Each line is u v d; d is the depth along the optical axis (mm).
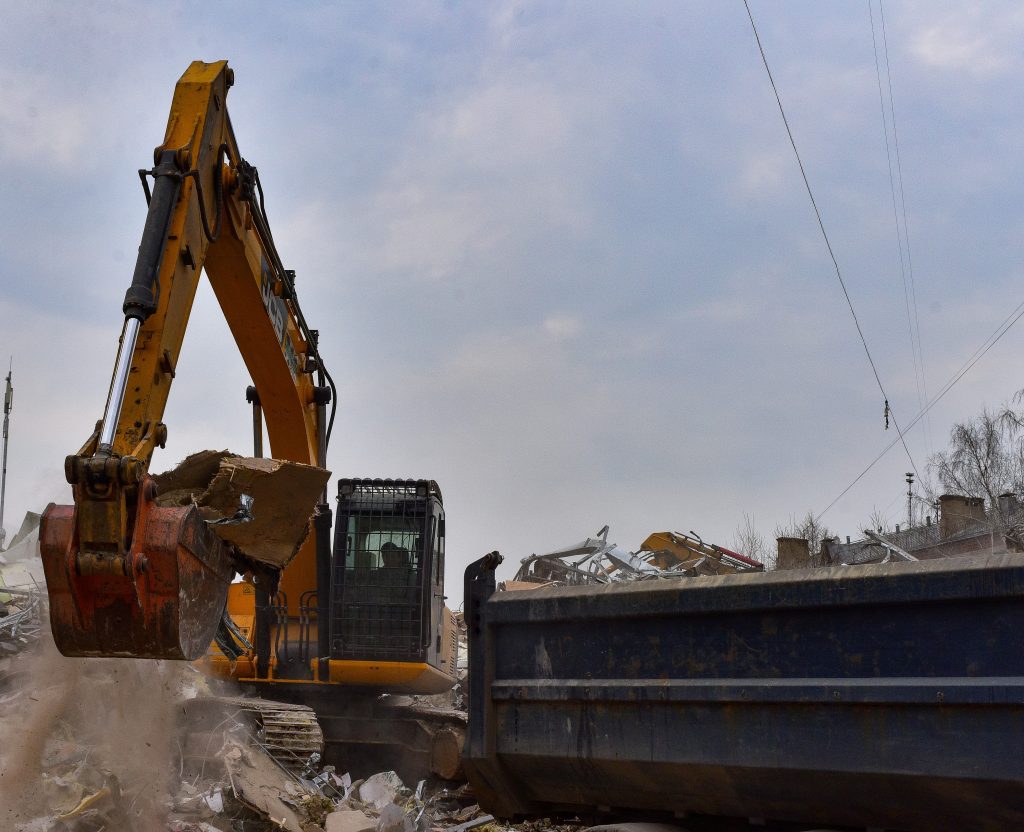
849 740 4805
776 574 5109
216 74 8141
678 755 5297
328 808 10031
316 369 11578
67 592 5777
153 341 6902
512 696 5895
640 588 5512
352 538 13227
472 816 11812
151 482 5875
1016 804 4441
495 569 6152
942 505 25375
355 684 13359
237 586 14633
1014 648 4434
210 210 8078
